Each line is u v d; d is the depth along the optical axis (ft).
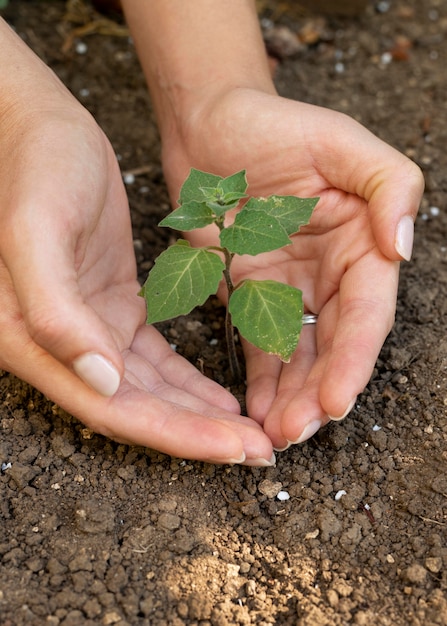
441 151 1.80
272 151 1.41
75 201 1.22
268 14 2.12
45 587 1.20
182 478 1.31
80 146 1.27
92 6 2.11
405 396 1.40
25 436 1.34
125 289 1.41
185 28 1.53
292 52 2.02
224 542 1.26
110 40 2.03
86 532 1.24
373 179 1.34
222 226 1.25
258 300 1.23
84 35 2.04
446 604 1.19
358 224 1.37
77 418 1.30
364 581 1.23
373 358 1.25
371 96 1.93
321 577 1.24
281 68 2.00
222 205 1.22
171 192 1.59
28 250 1.17
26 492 1.29
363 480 1.32
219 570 1.23
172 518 1.26
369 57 2.02
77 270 1.29
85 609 1.19
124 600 1.20
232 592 1.22
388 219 1.30
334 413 1.22
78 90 1.93
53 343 1.16
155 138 1.84
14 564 1.22
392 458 1.34
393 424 1.37
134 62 1.98
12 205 1.20
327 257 1.38
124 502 1.29
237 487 1.31
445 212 1.68
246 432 1.23
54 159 1.24
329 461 1.34
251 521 1.28
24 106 1.31
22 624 1.17
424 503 1.29
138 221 1.68
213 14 1.53
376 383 1.42
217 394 1.32
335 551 1.26
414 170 1.33
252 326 1.22
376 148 1.35
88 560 1.22
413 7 2.15
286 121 1.39
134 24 1.58
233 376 1.41
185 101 1.52
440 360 1.44
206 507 1.29
